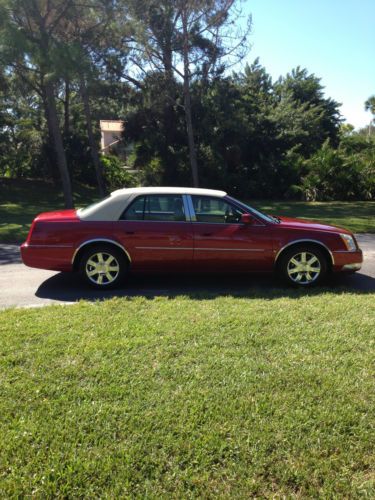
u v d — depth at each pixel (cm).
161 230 638
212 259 646
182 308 525
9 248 1008
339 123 3956
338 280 711
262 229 645
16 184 2484
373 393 326
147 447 265
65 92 2578
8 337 424
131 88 2384
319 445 269
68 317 489
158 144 2466
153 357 381
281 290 626
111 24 1536
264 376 349
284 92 3403
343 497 232
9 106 2503
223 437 275
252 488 237
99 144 3011
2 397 316
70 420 289
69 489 233
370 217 1549
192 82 2228
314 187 2267
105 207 644
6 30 1180
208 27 1917
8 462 251
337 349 401
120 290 648
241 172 2545
